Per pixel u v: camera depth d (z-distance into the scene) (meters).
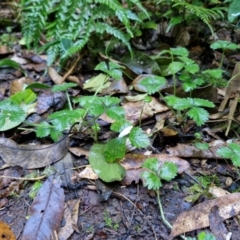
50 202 0.31
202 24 0.55
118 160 0.34
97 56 0.51
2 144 0.36
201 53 0.54
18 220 0.30
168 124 0.40
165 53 0.52
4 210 0.31
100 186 0.33
